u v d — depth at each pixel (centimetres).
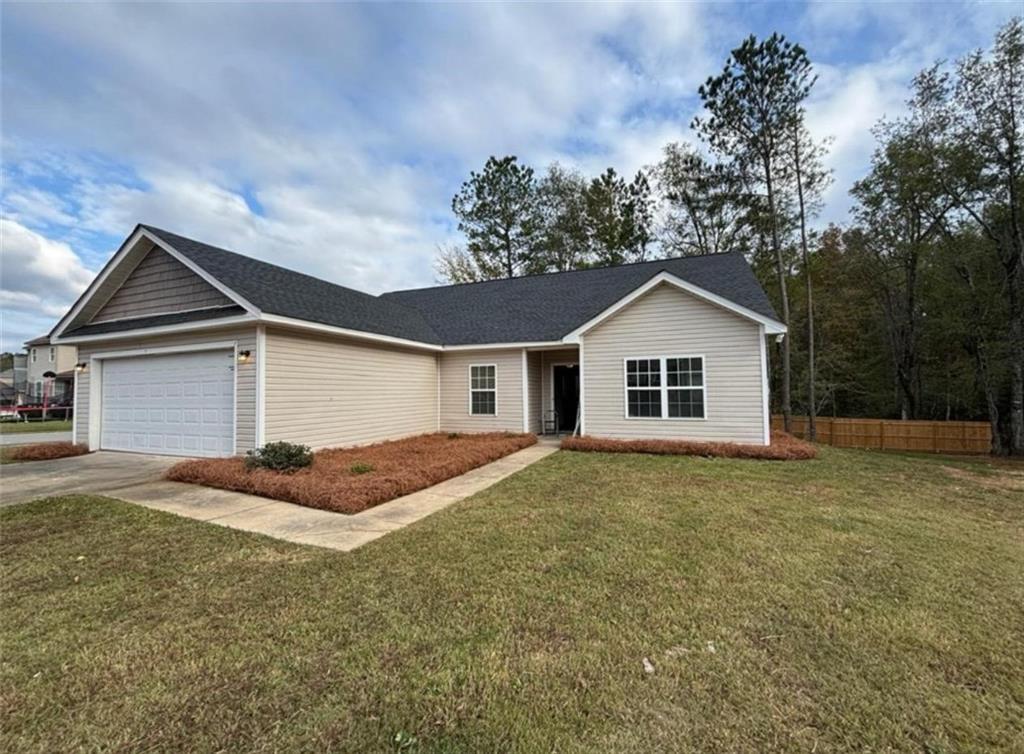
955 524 539
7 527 512
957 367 1775
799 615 319
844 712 225
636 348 1155
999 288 1508
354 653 272
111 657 269
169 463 922
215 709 226
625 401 1162
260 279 998
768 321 1016
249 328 887
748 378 1051
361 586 362
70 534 489
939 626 306
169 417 1009
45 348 3541
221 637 290
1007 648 283
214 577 381
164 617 316
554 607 329
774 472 834
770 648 279
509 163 2817
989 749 205
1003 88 1340
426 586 362
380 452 981
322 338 1011
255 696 235
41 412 2727
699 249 2295
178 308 1007
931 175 1491
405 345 1234
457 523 524
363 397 1127
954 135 1438
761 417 1038
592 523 522
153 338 1020
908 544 463
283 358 916
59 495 655
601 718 220
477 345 1360
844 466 914
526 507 592
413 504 619
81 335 1082
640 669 258
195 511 580
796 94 1541
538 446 1200
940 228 1627
